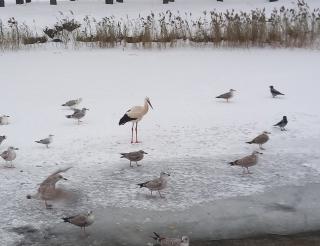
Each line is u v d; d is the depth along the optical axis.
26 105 18.56
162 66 24.44
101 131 15.91
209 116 17.31
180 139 15.31
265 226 10.73
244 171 13.26
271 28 28.25
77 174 12.92
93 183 12.47
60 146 14.66
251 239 10.25
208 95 19.81
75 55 26.61
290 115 17.39
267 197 11.89
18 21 31.20
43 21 31.48
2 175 12.77
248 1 36.75
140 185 11.79
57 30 28.66
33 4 36.75
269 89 20.53
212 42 28.39
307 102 18.80
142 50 27.64
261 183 12.59
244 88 20.73
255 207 11.45
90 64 24.86
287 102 18.84
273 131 15.96
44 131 15.84
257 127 16.31
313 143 15.03
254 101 19.03
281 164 13.66
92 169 13.23
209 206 11.45
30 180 12.52
